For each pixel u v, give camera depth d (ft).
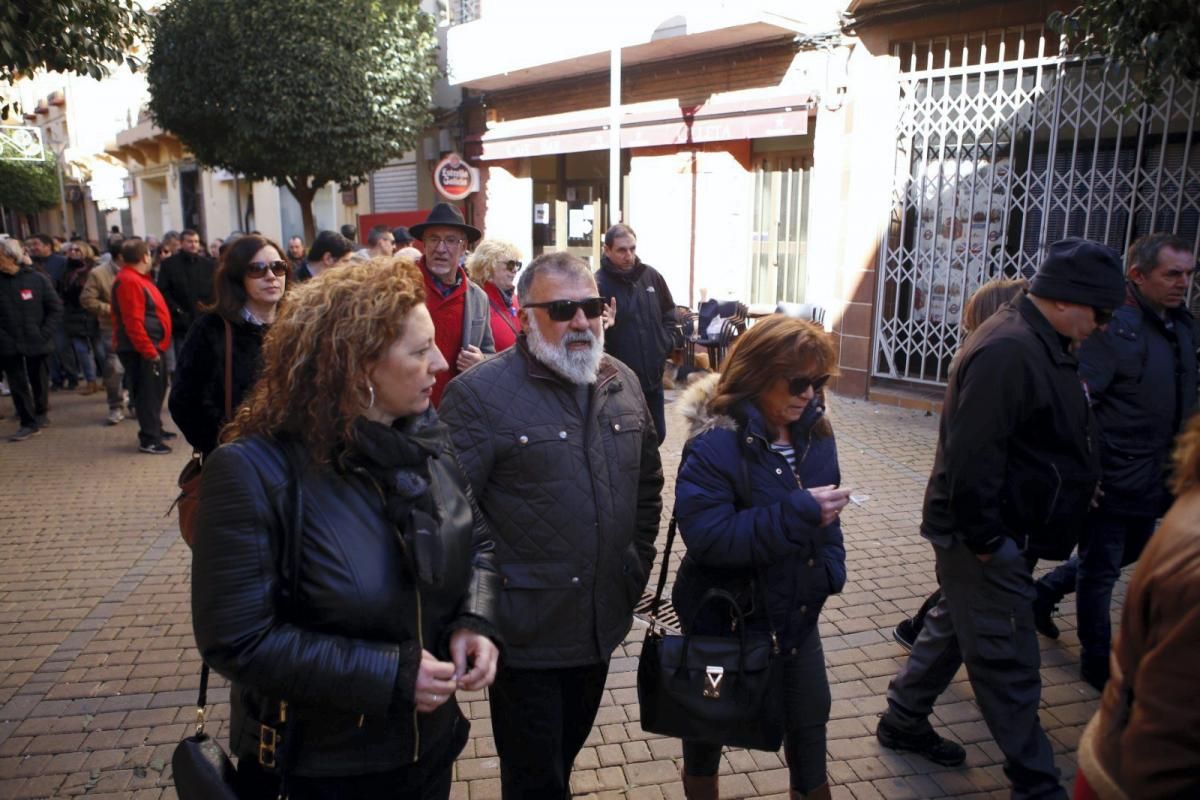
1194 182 23.15
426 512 5.82
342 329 5.47
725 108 34.22
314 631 5.52
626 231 18.86
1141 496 11.44
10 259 27.48
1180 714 3.92
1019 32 25.91
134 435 28.94
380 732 5.80
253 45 37.93
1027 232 26.58
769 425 8.18
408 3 42.34
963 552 9.15
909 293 29.68
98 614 15.14
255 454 5.47
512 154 46.57
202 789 5.61
